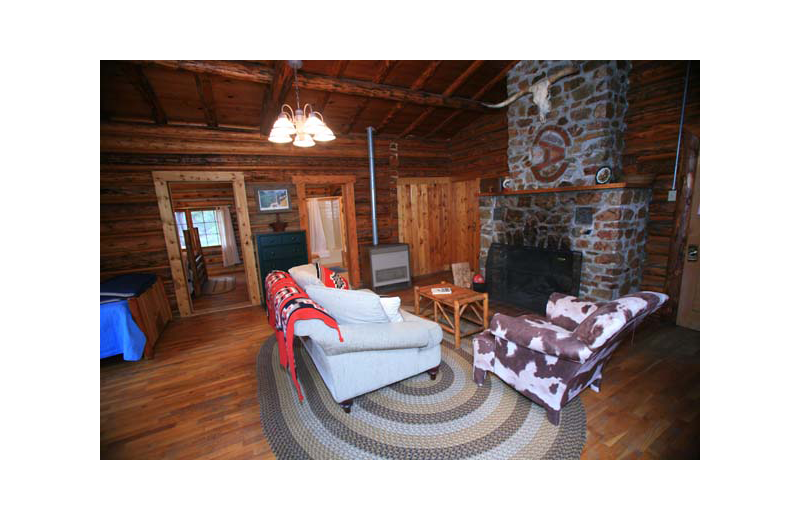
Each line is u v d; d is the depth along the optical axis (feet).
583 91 11.25
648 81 10.87
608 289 10.88
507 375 7.19
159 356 10.23
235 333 12.01
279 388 8.09
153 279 12.06
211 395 7.89
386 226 18.71
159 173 13.07
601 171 10.88
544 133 12.74
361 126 16.52
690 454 5.58
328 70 11.27
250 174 14.78
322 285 8.02
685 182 10.33
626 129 11.59
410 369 7.64
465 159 19.12
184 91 11.08
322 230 30.19
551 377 6.29
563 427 6.33
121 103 11.25
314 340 6.23
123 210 12.73
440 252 21.35
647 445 5.81
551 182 12.71
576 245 11.77
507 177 14.73
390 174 18.38
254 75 9.97
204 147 13.70
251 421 6.84
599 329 5.59
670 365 8.59
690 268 10.68
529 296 13.50
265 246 14.38
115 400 7.76
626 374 8.20
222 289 19.02
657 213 11.36
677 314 11.16
